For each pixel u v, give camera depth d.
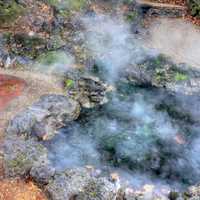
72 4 21.02
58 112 16.03
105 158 14.76
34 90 16.98
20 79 17.50
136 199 12.84
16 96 16.34
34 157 13.52
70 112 16.33
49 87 17.41
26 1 20.11
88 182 12.60
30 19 19.66
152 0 22.61
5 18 19.11
